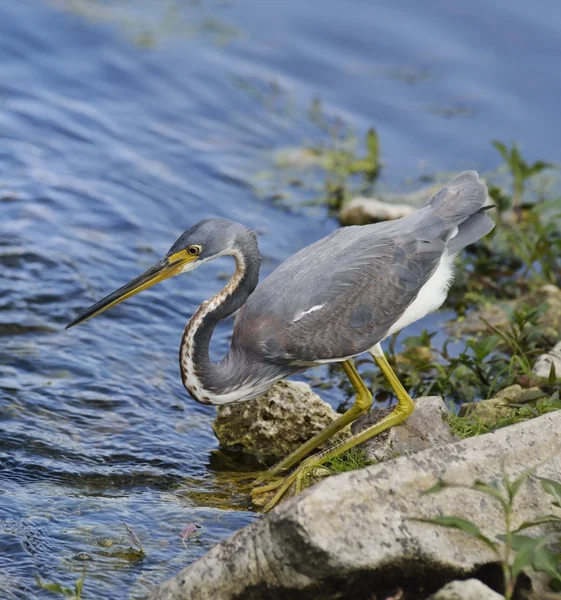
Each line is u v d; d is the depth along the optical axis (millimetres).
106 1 22531
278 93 19953
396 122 19438
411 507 7910
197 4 22766
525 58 20766
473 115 19500
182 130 18766
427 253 10594
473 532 7344
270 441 11164
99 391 12008
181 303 14219
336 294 10328
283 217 16797
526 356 12695
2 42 20281
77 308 13500
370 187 17734
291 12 22359
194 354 10359
